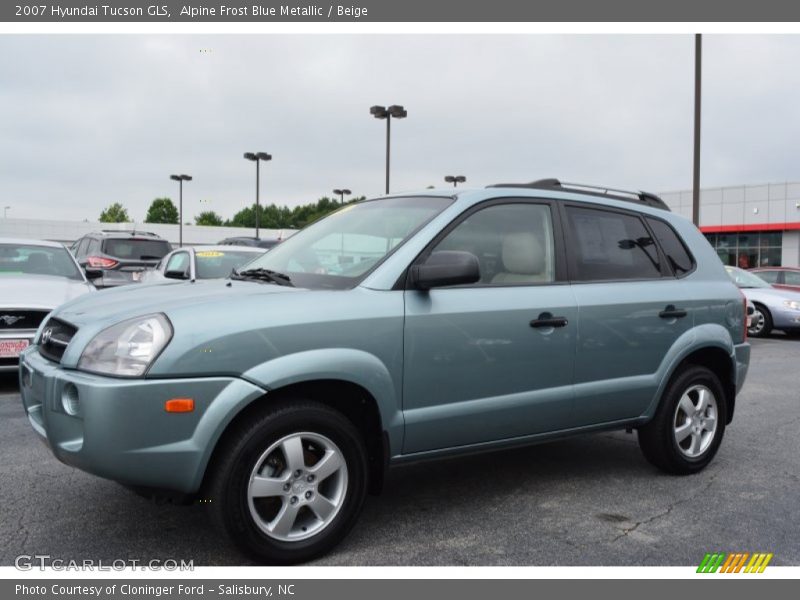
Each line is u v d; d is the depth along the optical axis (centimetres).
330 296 339
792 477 481
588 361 419
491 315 378
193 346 299
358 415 356
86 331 317
